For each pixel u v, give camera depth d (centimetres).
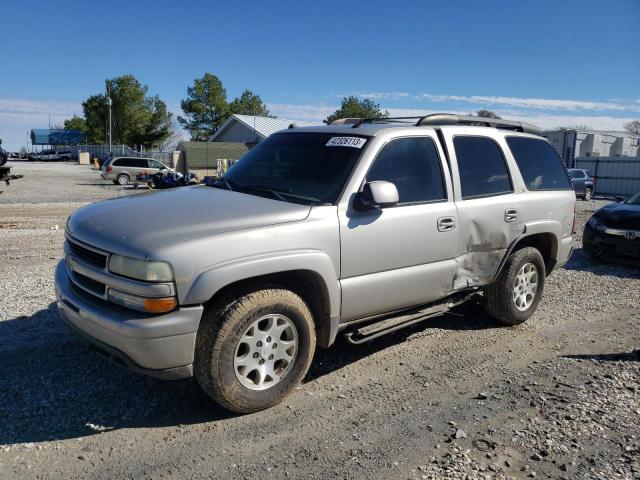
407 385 423
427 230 444
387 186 389
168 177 2688
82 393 386
